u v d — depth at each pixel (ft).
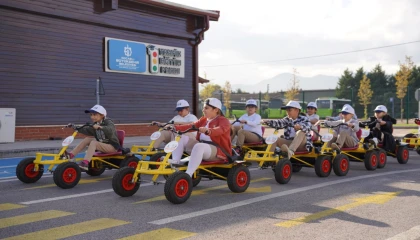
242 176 26.50
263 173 35.01
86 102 62.28
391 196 25.68
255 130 38.27
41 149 48.70
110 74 65.10
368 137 41.04
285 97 198.08
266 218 20.52
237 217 20.71
